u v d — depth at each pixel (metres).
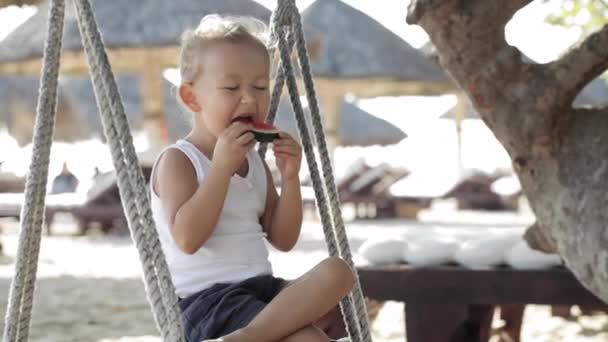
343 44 24.69
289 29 5.18
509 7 5.94
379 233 23.08
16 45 21.66
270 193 4.98
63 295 13.00
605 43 5.82
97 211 24.77
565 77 5.93
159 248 4.03
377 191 31.95
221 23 4.78
